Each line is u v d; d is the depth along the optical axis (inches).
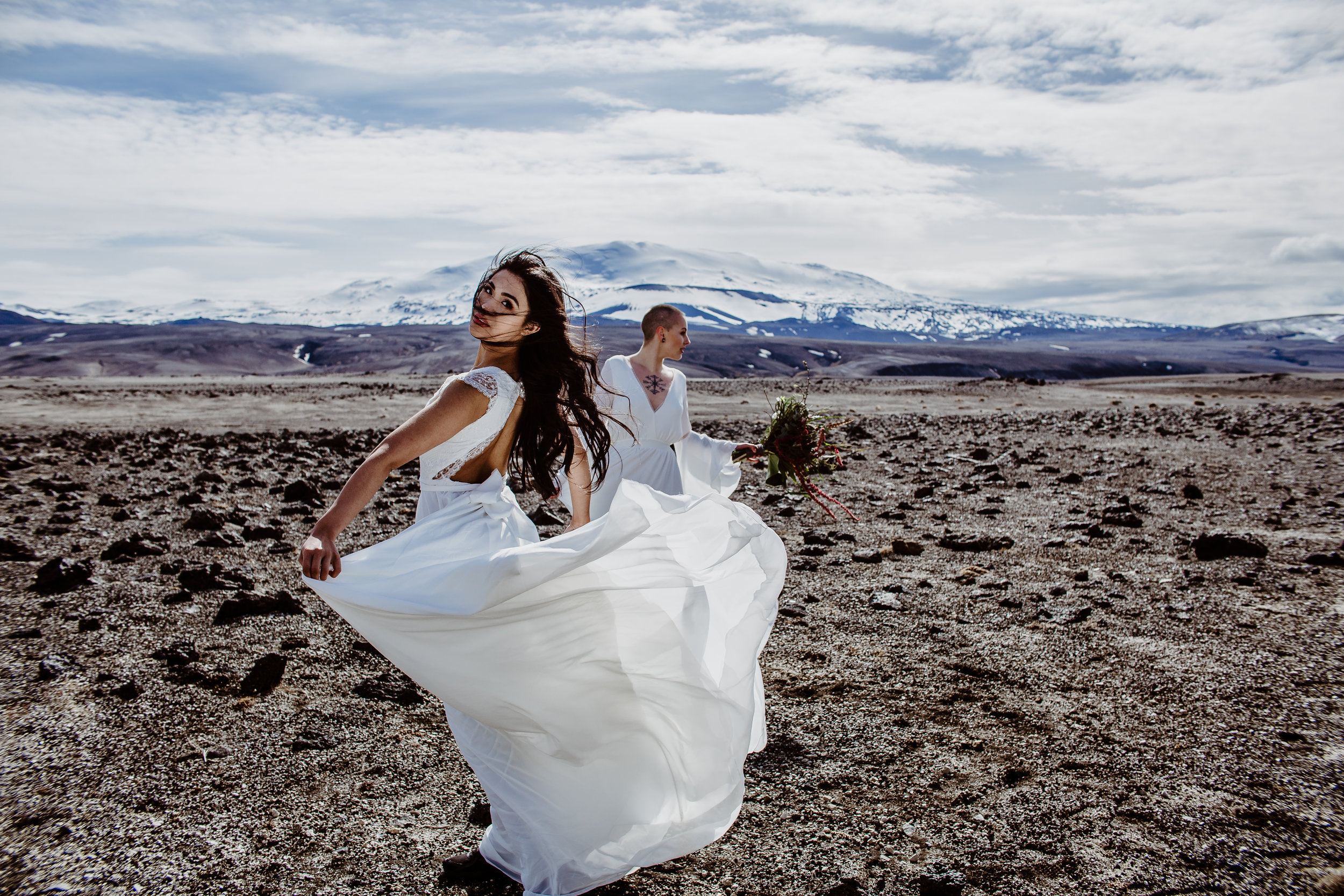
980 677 159.6
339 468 434.9
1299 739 131.5
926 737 135.6
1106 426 673.6
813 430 171.5
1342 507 316.5
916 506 330.3
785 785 122.1
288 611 196.1
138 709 143.8
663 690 98.7
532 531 110.7
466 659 92.9
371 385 1274.6
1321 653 166.7
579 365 111.1
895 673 162.1
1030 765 125.7
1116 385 1406.3
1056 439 574.9
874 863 103.0
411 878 100.9
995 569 235.8
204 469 427.2
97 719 140.2
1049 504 333.4
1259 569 229.0
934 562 244.8
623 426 161.0
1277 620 187.2
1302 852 102.8
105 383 1465.3
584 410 112.3
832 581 224.7
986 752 130.2
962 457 478.0
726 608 107.2
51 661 160.9
